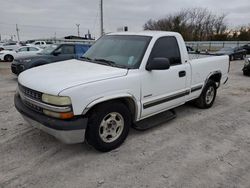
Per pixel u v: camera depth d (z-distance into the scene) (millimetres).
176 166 3352
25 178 3018
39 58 9305
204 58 5488
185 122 5008
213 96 6055
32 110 3445
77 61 4379
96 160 3457
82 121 3219
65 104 3068
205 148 3896
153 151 3750
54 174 3109
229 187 2936
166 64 3754
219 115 5520
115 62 4051
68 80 3250
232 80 10820
